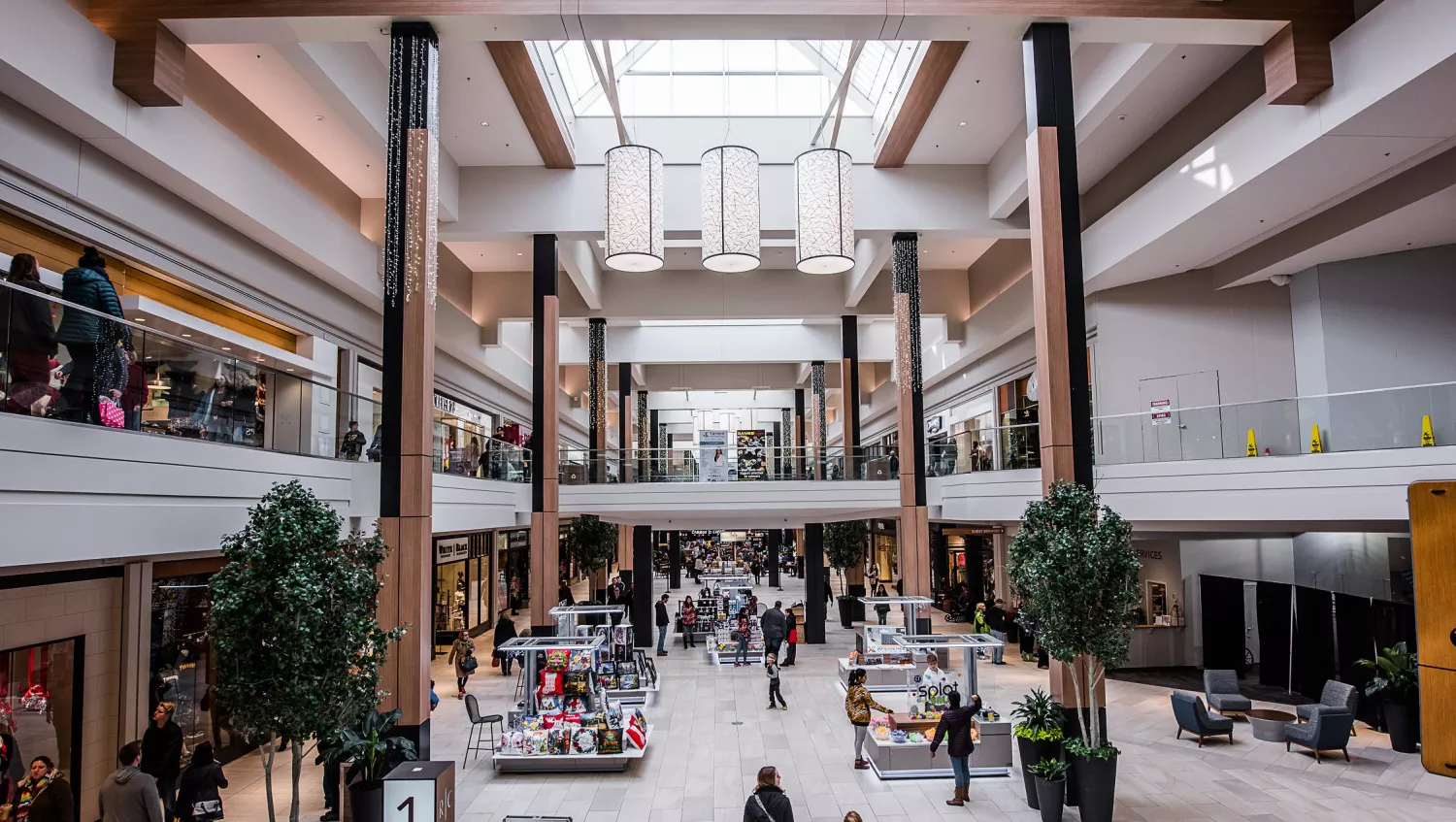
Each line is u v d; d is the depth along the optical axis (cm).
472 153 1916
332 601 759
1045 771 988
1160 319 1905
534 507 2002
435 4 1152
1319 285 1659
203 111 1221
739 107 2041
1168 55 1363
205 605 1181
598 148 1998
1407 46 1022
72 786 906
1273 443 1330
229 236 1332
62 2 914
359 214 1873
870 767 1208
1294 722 1309
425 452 1166
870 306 2734
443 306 2222
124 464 768
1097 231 1878
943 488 2059
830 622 2834
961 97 1673
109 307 780
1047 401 1211
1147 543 2041
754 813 757
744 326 3372
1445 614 1138
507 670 1944
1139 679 1809
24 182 941
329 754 860
